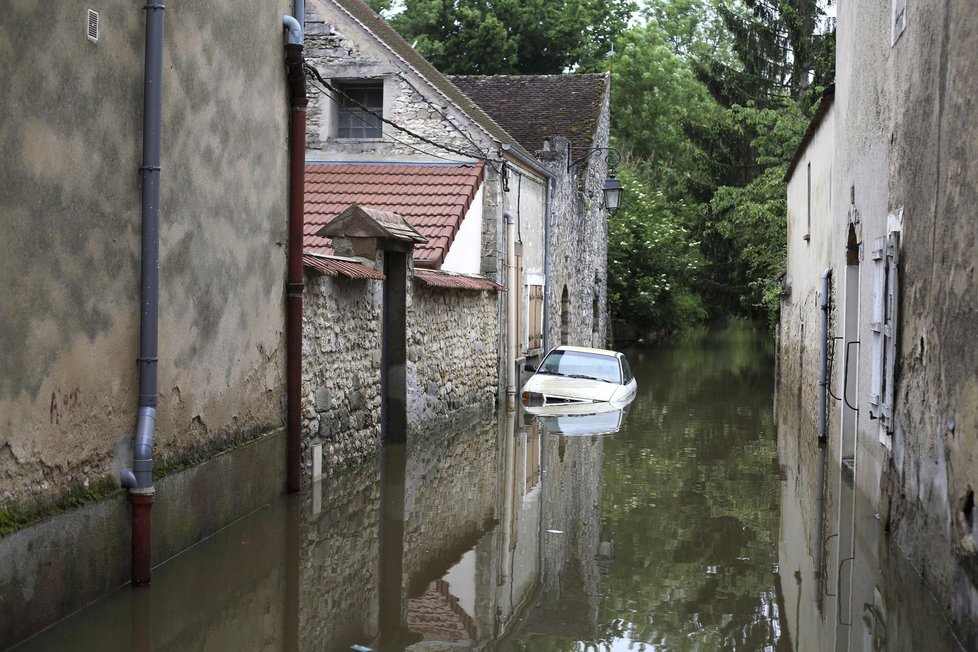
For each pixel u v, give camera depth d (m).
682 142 47.09
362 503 10.12
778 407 19.70
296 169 10.15
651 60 48.97
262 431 9.59
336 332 11.47
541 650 6.13
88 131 6.45
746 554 8.48
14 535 5.65
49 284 6.05
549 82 29.75
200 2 8.05
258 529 8.82
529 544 8.72
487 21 38.84
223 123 8.55
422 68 20.22
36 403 5.93
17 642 5.72
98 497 6.62
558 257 25.56
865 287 11.22
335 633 6.32
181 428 7.86
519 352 21.56
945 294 7.03
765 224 31.70
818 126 17.47
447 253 16.78
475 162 18.97
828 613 6.91
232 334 8.82
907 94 8.80
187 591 6.97
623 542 8.84
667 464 12.89
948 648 6.16
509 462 12.83
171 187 7.61
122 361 6.93
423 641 6.24
